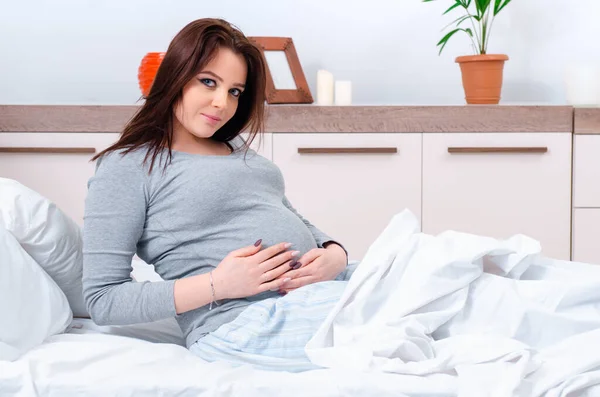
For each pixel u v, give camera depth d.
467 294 1.13
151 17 3.04
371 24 3.07
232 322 1.22
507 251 1.16
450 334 1.13
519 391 0.98
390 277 1.15
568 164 2.66
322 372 1.06
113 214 1.26
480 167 2.67
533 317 1.10
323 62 3.09
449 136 2.65
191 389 1.01
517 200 2.68
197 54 1.31
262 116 1.49
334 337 1.12
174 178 1.32
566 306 1.12
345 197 2.67
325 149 2.62
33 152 2.62
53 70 3.06
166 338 1.40
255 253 1.27
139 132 1.34
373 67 3.09
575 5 3.05
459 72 3.09
